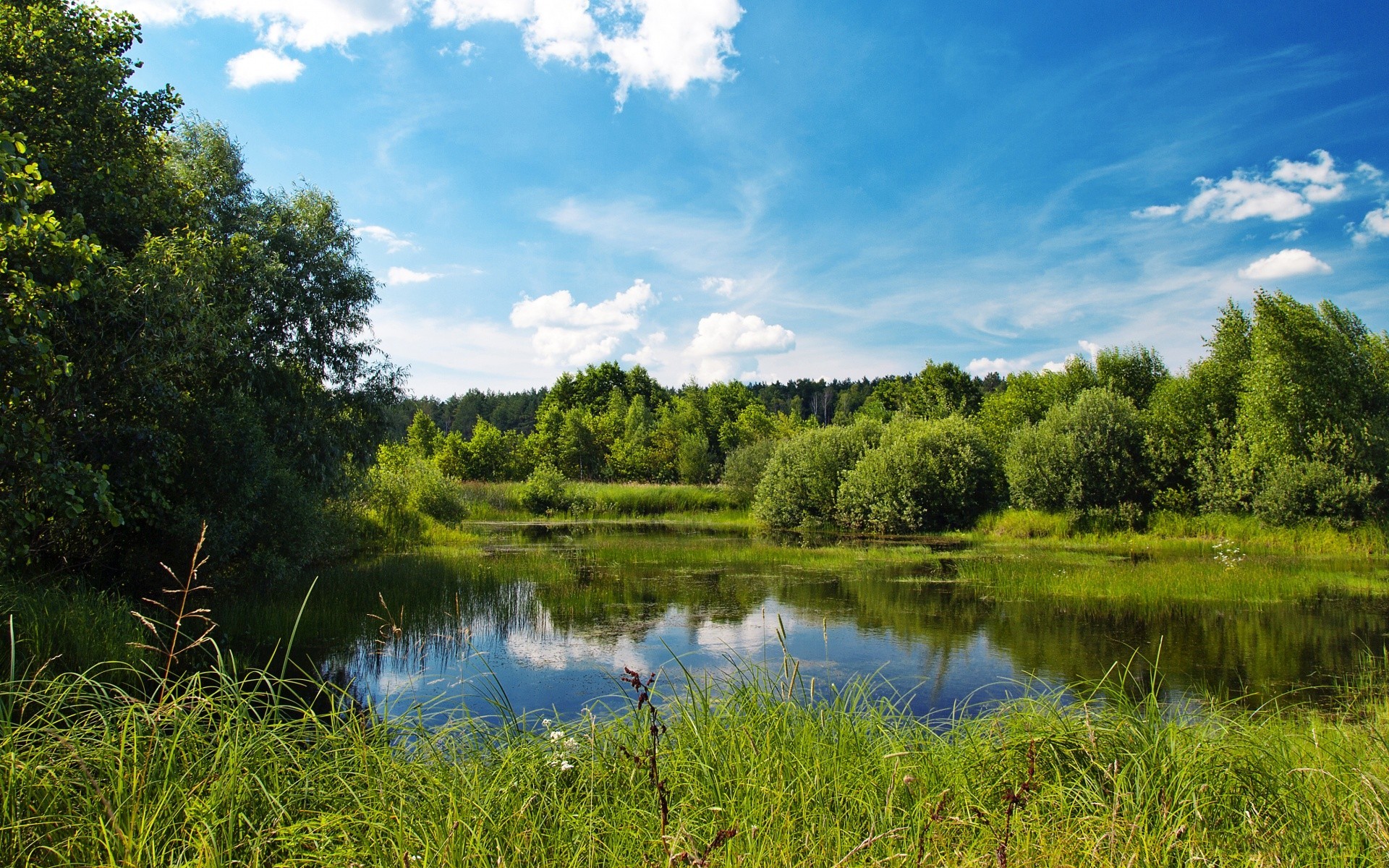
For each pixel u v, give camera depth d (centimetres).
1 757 336
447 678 923
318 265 1808
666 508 4025
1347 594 1432
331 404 1867
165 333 1011
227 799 345
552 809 379
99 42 1088
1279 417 2248
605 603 1410
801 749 445
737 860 312
